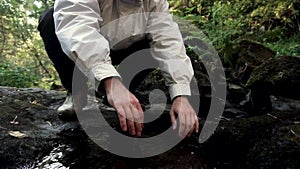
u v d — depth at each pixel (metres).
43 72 8.20
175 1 4.73
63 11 1.49
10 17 6.70
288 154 1.60
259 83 2.26
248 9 4.07
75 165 1.72
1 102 2.40
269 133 1.80
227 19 3.79
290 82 2.15
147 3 1.79
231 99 2.70
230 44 3.14
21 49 7.75
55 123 2.16
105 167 1.69
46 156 1.81
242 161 1.77
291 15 3.87
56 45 1.88
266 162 1.65
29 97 2.71
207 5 4.36
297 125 1.80
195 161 1.74
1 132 1.94
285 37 3.76
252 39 3.65
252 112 2.45
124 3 1.74
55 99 2.75
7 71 5.45
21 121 2.15
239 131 1.86
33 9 6.39
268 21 3.98
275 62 2.29
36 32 7.26
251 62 2.94
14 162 1.76
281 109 2.37
